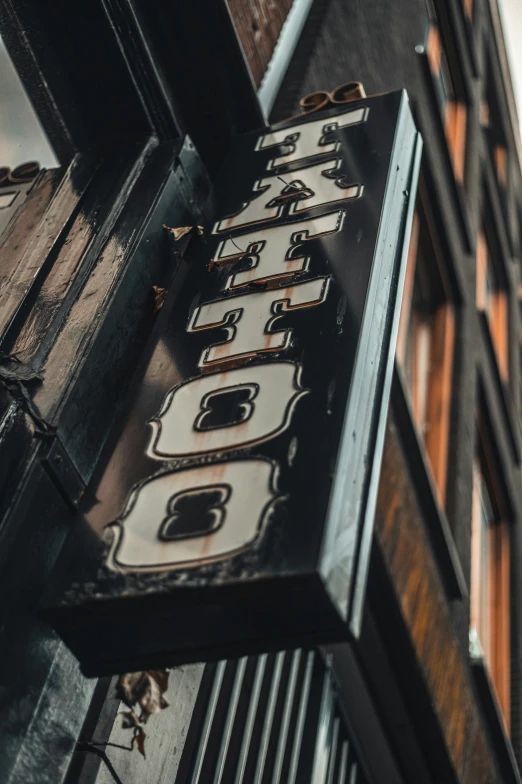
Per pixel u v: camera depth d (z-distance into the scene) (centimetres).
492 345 1020
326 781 416
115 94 351
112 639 192
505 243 1347
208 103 380
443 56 1189
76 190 332
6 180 352
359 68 631
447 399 819
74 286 282
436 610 520
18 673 198
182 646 190
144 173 335
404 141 348
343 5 629
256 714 353
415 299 854
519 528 972
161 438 226
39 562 216
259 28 492
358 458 210
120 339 272
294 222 307
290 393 226
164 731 273
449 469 763
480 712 602
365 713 482
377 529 441
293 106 477
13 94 364
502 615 873
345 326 246
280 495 194
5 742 188
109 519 206
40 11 346
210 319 271
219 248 308
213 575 181
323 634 180
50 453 229
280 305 264
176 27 370
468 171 1155
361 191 312
